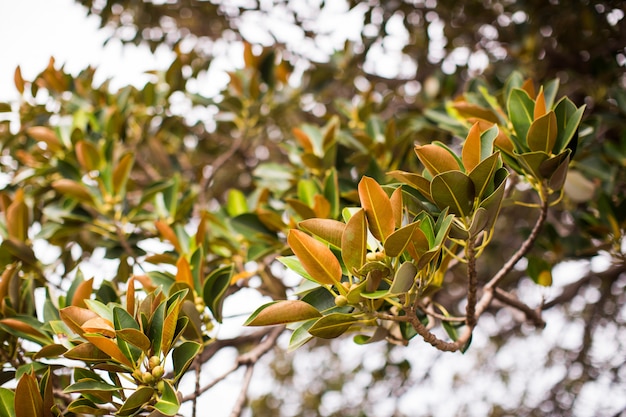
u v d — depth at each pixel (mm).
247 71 2762
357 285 1411
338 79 3252
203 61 3186
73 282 1804
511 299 1858
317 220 1448
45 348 1615
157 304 1582
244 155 3191
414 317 1482
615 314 3615
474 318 1569
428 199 1549
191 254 1859
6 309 1771
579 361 3711
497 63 2992
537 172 1557
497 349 4117
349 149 2260
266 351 1943
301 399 4480
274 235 1936
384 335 1636
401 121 2500
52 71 2656
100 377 1583
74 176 2172
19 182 2477
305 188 1933
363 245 1418
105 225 2094
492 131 1526
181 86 2807
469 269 1514
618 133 2580
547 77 2934
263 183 2340
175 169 2824
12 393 1609
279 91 2943
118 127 2506
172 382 1542
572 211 2105
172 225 2133
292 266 1503
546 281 1919
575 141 1562
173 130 3104
